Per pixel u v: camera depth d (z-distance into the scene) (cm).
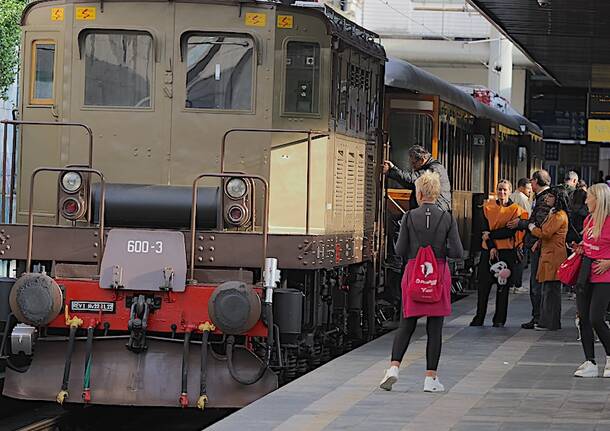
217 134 1923
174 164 1923
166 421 1998
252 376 1762
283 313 1775
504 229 2667
